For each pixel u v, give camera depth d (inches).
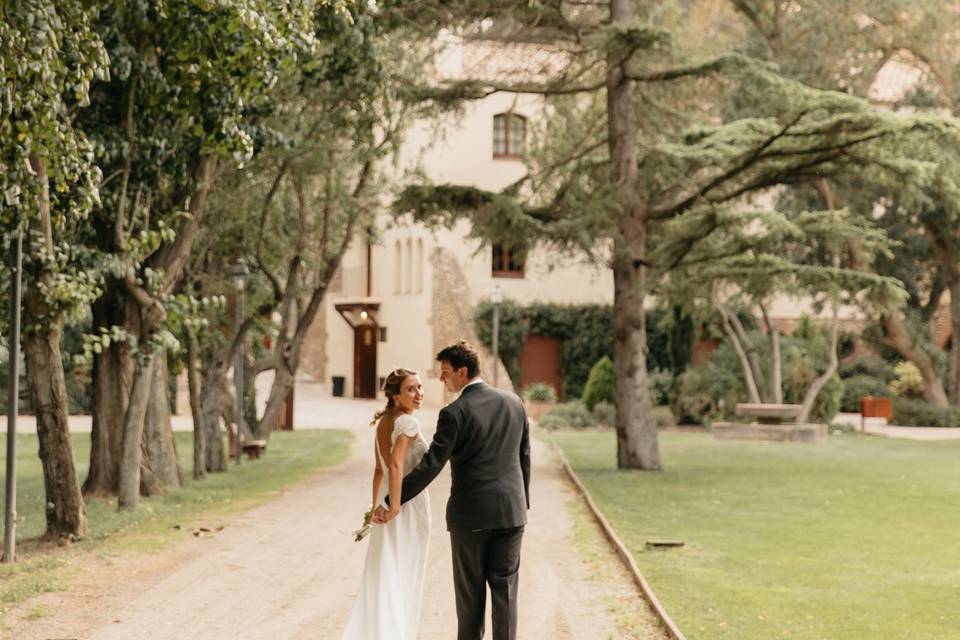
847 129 778.8
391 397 294.4
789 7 1384.1
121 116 547.8
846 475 842.2
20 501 668.7
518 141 1720.0
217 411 851.4
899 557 477.7
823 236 993.5
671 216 872.3
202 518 573.0
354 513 595.5
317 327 2241.6
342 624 335.0
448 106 881.5
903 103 1501.0
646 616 351.6
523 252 883.4
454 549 277.6
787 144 814.5
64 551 466.6
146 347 589.9
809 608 370.6
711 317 1316.4
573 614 354.9
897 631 336.5
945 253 1517.0
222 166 637.3
